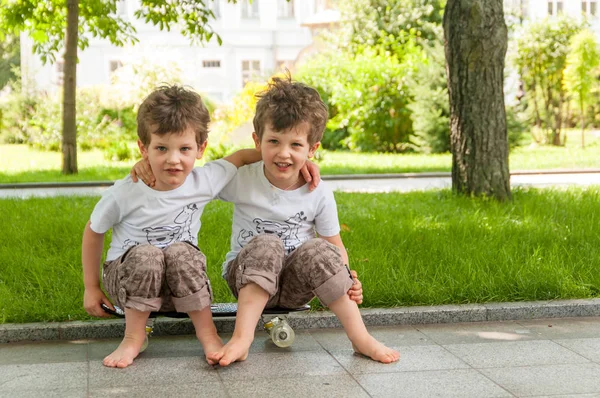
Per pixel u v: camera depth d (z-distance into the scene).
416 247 5.79
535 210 7.71
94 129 21.75
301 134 3.53
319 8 31.59
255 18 31.44
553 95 23.44
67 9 14.07
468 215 7.39
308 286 3.61
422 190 10.60
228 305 4.01
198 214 3.72
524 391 3.19
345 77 21.28
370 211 8.04
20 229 6.74
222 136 18.55
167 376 3.38
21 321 4.16
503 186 8.63
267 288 3.49
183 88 3.60
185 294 3.49
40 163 18.38
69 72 14.40
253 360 3.63
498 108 8.62
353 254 5.58
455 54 8.66
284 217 3.74
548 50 22.52
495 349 3.85
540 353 3.78
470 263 5.09
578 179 13.44
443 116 19.95
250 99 18.72
